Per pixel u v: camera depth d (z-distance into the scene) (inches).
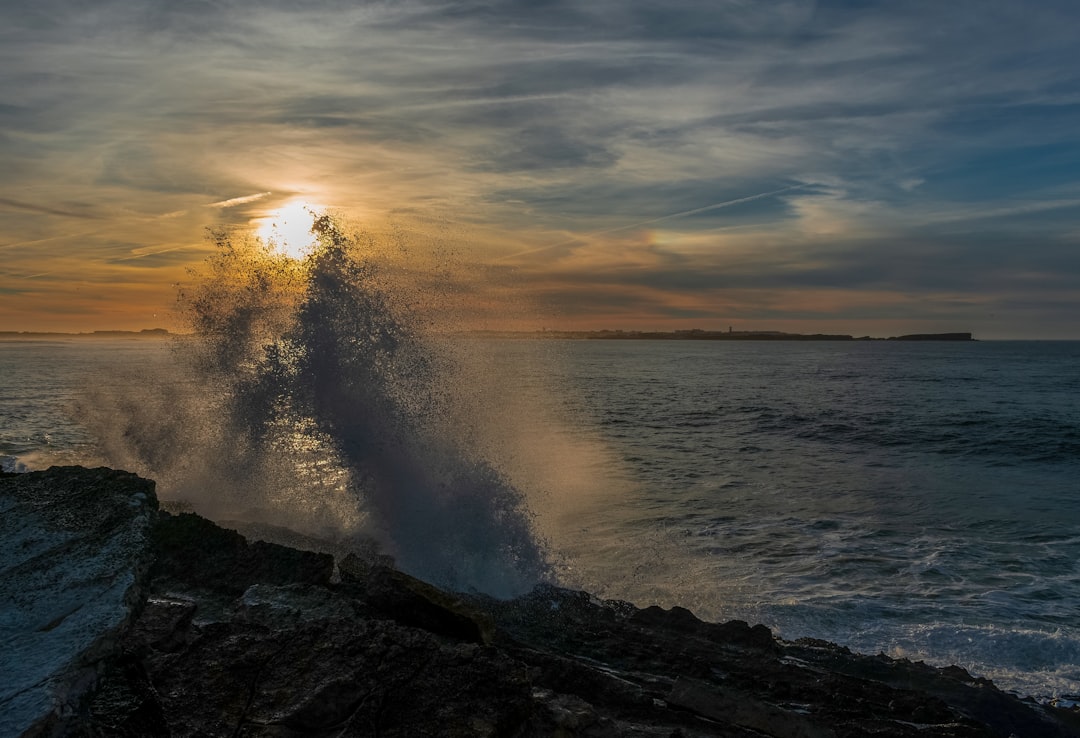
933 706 229.5
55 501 186.2
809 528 498.9
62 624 128.9
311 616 157.0
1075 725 238.5
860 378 2517.2
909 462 783.7
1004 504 580.7
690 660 245.0
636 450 837.2
